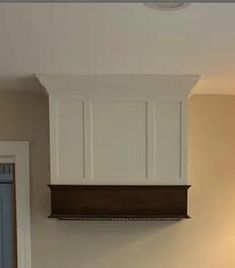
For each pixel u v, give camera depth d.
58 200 2.89
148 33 1.79
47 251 3.20
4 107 3.19
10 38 1.86
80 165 2.87
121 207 2.89
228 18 1.61
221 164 3.22
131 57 2.18
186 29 1.74
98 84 2.74
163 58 2.20
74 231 3.19
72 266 3.20
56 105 2.83
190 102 3.22
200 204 3.22
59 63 2.31
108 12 1.56
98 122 2.84
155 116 2.84
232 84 2.85
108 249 3.20
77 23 1.68
